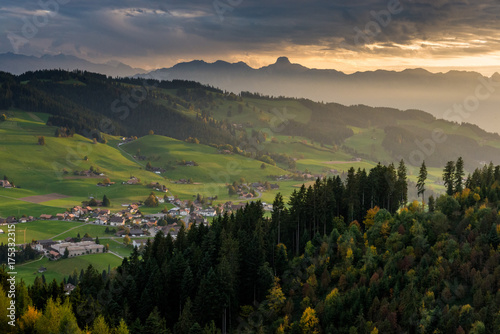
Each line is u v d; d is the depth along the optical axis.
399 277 103.69
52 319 86.56
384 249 118.25
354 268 109.69
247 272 114.62
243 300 114.88
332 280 110.94
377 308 96.12
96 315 95.25
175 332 96.75
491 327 86.94
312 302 103.81
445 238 115.88
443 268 102.75
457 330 86.12
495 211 122.62
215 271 111.00
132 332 92.31
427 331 89.56
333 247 121.44
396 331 91.19
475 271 100.75
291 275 116.31
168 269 109.62
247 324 104.19
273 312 104.44
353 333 89.69
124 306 99.44
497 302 91.00
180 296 106.69
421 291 98.94
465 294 97.69
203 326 100.06
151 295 104.88
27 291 100.44
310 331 93.69
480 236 112.00
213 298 100.75
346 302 99.06
